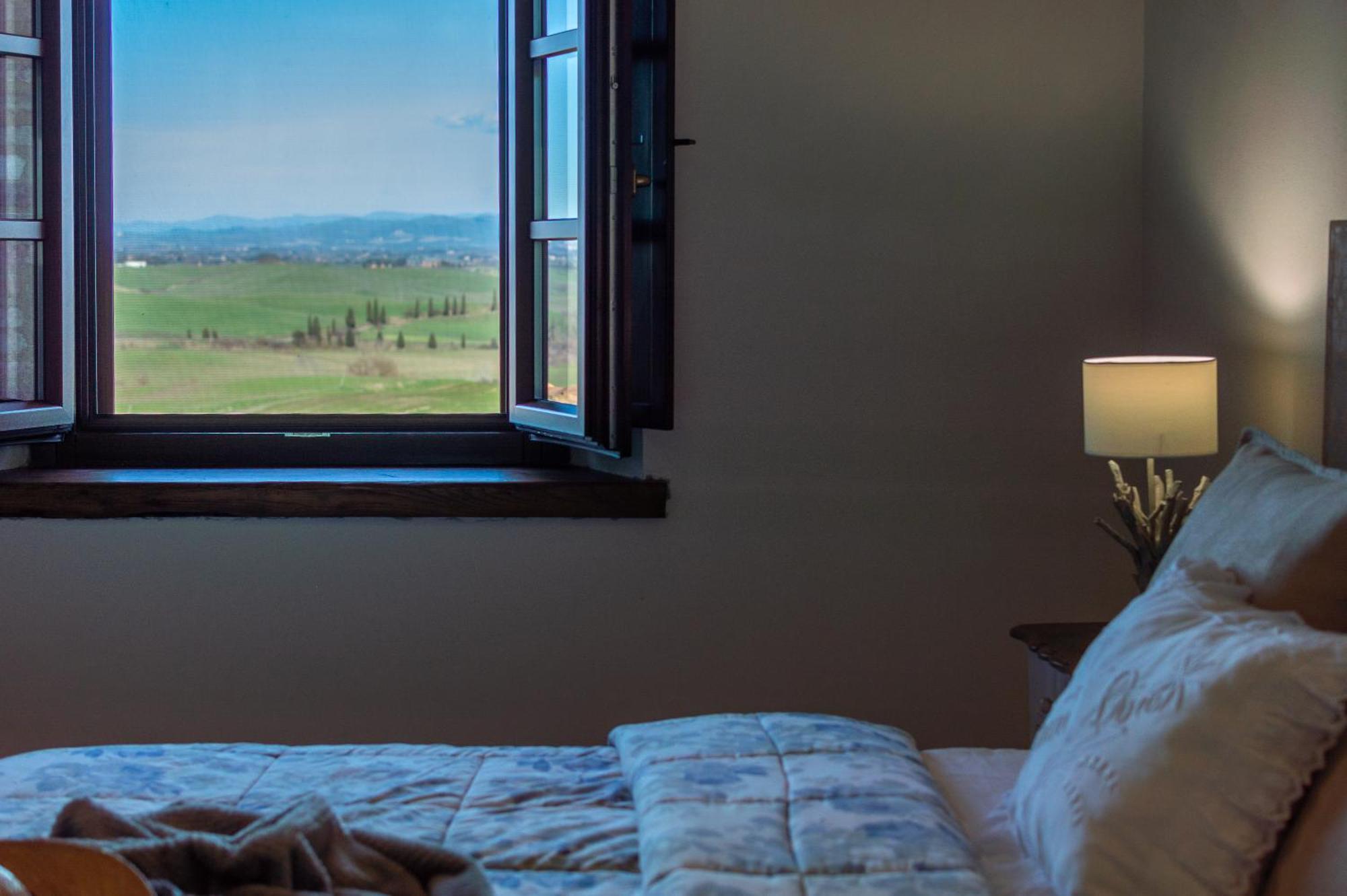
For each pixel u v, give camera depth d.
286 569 3.22
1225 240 2.92
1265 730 1.43
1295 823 1.43
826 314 3.26
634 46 3.07
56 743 3.22
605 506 3.22
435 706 3.26
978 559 3.32
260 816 1.66
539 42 3.28
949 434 3.30
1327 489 1.77
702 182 3.23
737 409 3.26
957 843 1.60
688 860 1.53
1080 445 3.32
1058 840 1.53
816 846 1.56
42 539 3.18
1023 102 3.27
